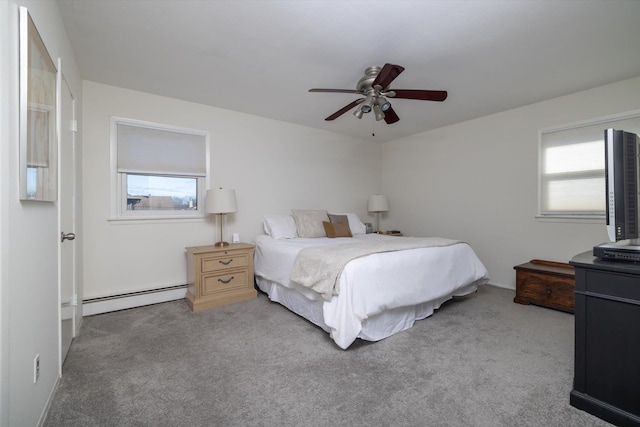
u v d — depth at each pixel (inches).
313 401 57.0
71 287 79.6
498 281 143.6
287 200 160.9
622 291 50.2
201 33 78.5
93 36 79.5
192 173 129.3
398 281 88.0
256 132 148.8
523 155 134.1
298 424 50.9
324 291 80.1
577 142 119.4
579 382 55.0
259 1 66.1
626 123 107.3
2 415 35.3
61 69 67.8
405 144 190.2
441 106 133.6
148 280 118.3
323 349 78.7
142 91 116.7
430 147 174.9
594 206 116.0
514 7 67.6
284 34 78.7
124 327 93.2
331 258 86.7
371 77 92.8
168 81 108.0
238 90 116.5
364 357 74.4
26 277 43.5
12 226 38.6
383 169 206.2
